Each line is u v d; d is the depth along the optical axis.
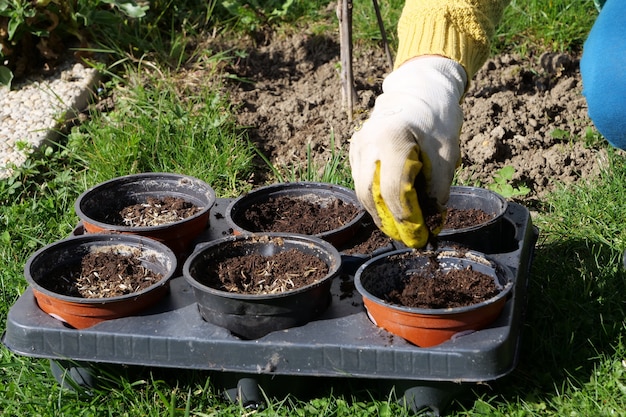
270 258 1.22
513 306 1.15
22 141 1.57
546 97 1.65
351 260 1.24
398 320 1.11
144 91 1.66
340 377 1.15
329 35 1.80
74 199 1.51
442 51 1.12
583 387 1.14
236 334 1.14
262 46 1.80
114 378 1.17
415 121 1.04
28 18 1.66
